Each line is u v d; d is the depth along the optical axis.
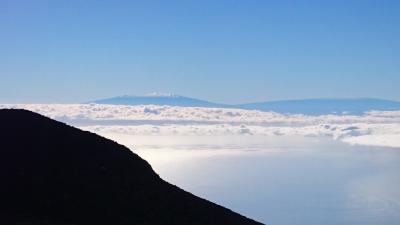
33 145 68.50
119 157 74.81
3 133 70.19
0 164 61.72
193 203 69.25
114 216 56.94
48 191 58.25
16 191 56.66
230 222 66.44
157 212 61.03
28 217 51.28
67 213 55.06
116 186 64.69
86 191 60.72
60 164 65.50
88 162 68.75
